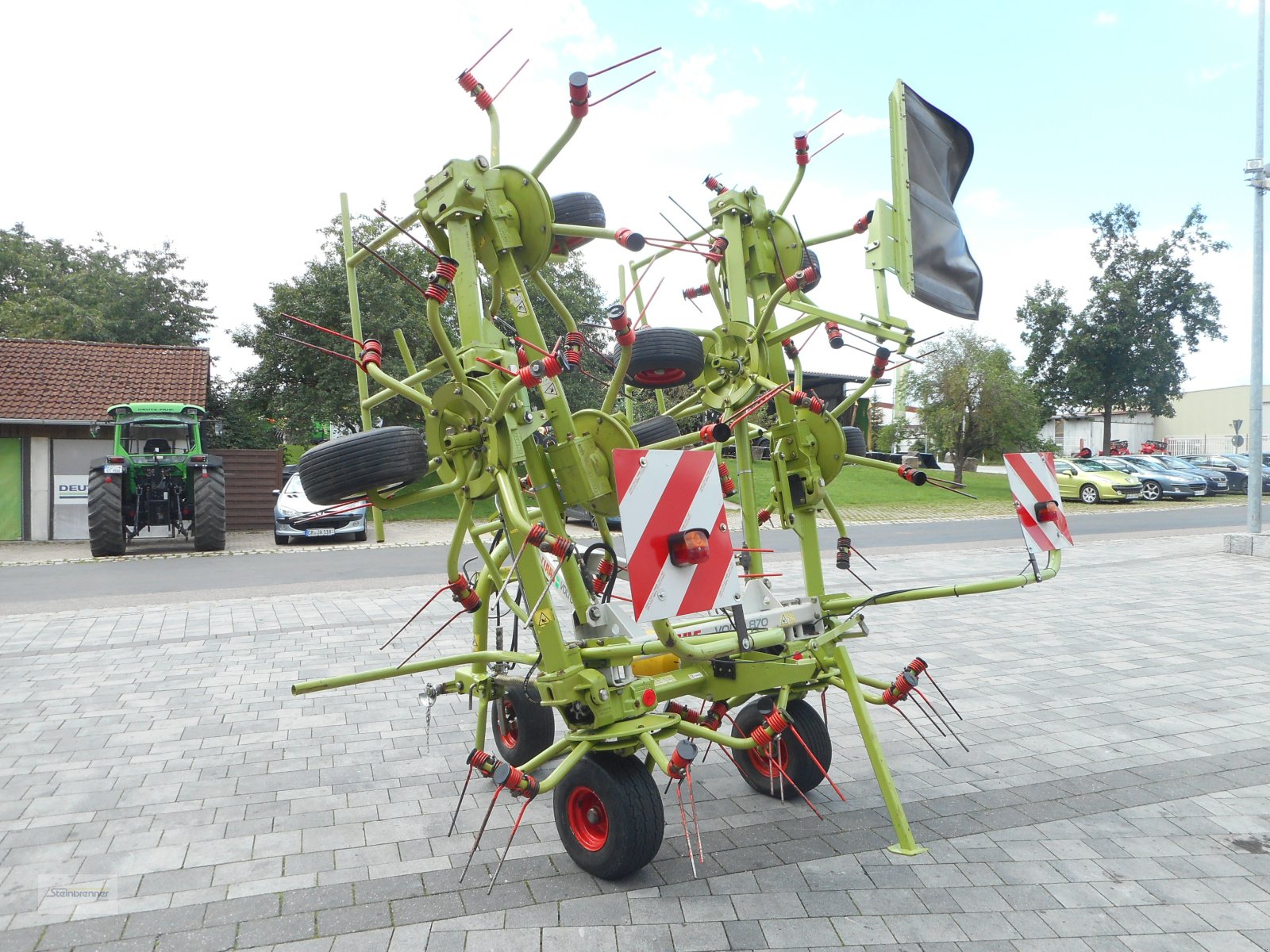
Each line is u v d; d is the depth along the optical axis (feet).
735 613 10.85
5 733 17.20
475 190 12.00
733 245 14.28
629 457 9.63
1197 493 90.02
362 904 10.51
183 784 14.62
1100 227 127.54
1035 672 21.38
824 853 11.73
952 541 52.16
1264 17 43.29
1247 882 10.82
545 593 11.46
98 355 68.33
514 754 15.46
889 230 12.16
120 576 39.70
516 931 9.78
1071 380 126.00
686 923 9.89
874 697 13.15
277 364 77.41
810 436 14.19
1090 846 11.86
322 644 24.82
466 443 11.78
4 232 129.90
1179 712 18.11
